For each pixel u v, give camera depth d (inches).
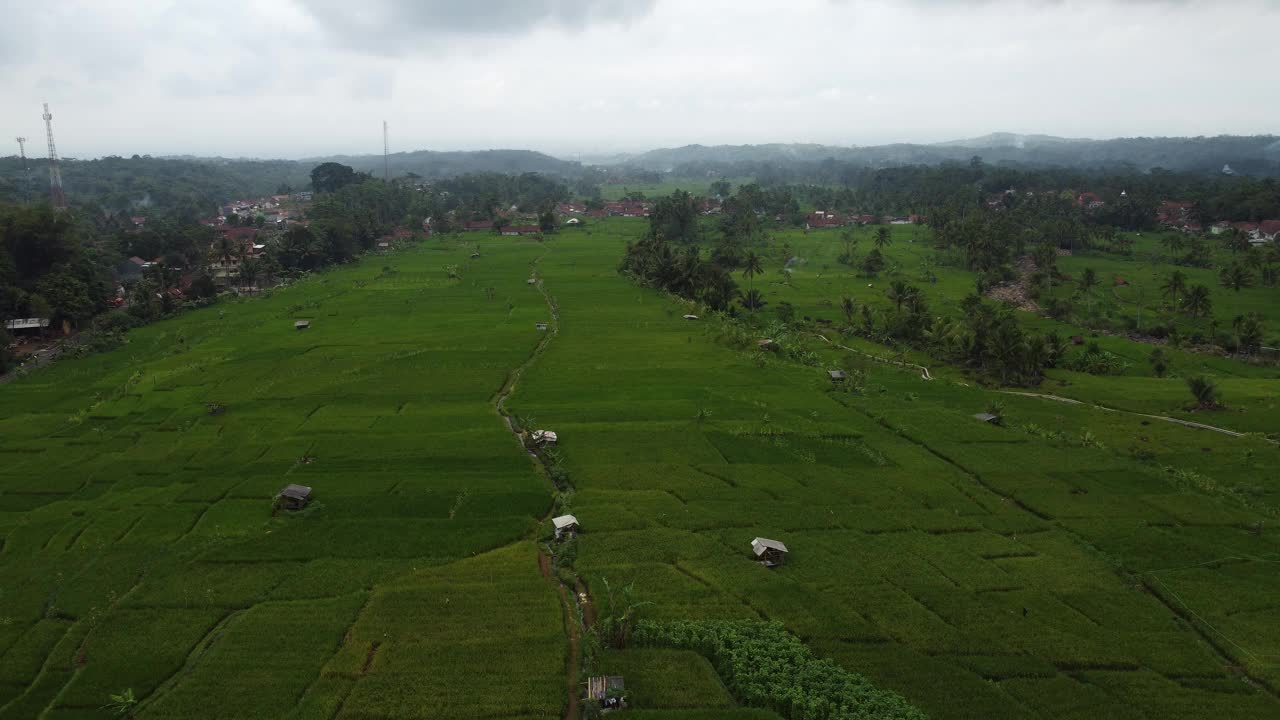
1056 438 3265.3
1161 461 3056.1
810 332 5452.8
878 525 2512.3
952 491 2755.9
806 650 1868.8
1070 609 2052.2
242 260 7096.5
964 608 2052.2
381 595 2106.3
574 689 1780.3
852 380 4005.9
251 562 2277.3
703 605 2074.3
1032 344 4281.5
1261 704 1695.4
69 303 5201.8
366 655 1868.8
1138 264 7421.3
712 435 3253.0
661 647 1921.8
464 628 1969.7
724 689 1769.2
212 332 5142.7
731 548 2368.4
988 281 6752.0
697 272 6264.8
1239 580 2181.3
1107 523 2518.5
